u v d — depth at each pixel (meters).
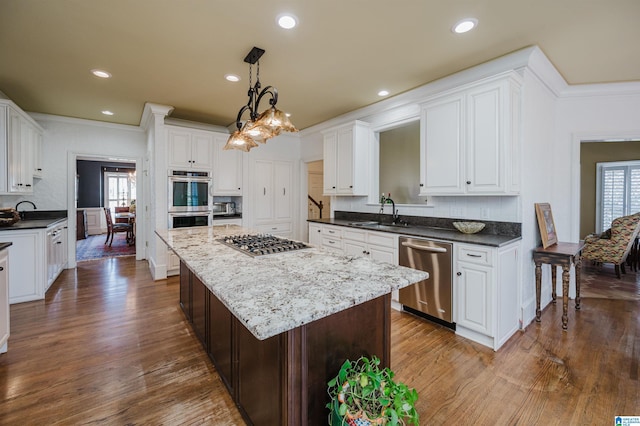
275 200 5.61
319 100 3.88
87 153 4.90
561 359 2.17
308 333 1.21
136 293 3.62
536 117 2.89
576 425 1.55
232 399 1.76
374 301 1.49
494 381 1.92
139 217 5.45
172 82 3.27
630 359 2.16
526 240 2.77
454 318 2.58
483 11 2.04
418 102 3.51
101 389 1.85
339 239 3.82
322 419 1.27
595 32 2.29
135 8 2.00
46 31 2.27
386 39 2.40
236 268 1.61
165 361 2.16
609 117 3.26
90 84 3.32
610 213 6.15
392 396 1.17
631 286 3.93
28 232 3.32
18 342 2.42
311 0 1.93
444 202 3.30
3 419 1.58
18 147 3.57
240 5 1.98
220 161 4.80
